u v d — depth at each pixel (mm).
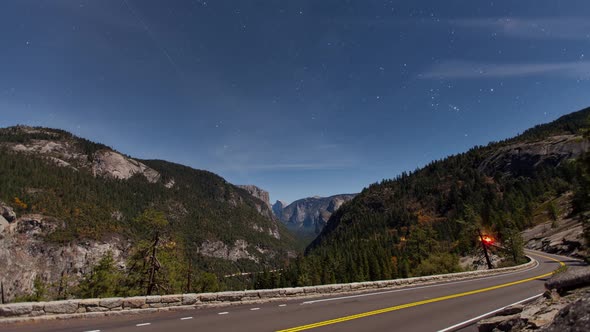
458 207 174875
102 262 34125
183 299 11852
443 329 9039
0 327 8281
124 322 9430
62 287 41594
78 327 8695
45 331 8219
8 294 133125
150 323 9391
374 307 12422
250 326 9266
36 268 148625
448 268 48656
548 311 5770
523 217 99250
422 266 50969
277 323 9648
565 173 123250
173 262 32594
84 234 171000
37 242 156250
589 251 26422
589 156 19891
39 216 166250
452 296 15273
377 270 80875
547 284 7246
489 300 14008
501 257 55219
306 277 84875
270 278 97125
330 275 88125
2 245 142625
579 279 6535
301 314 11031
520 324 5980
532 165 181500
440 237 124875
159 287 30422
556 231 71938
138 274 30125
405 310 11820
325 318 10398
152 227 29938
